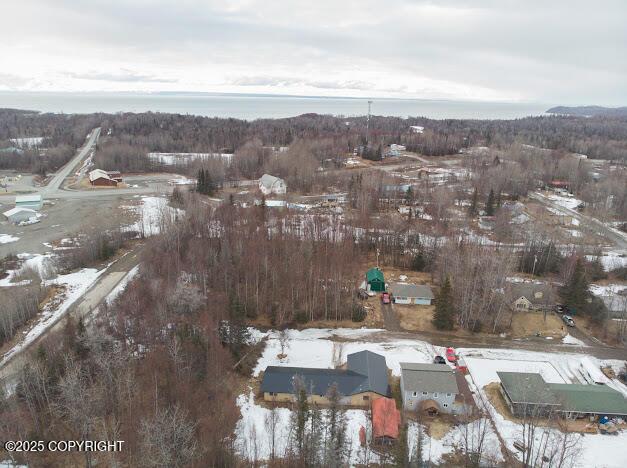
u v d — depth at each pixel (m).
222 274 67.62
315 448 37.59
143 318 55.66
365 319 63.72
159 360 47.31
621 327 60.34
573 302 65.81
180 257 73.62
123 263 78.81
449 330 61.59
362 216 96.06
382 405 43.53
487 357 55.72
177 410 37.97
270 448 40.16
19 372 46.16
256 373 51.31
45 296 65.88
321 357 54.88
